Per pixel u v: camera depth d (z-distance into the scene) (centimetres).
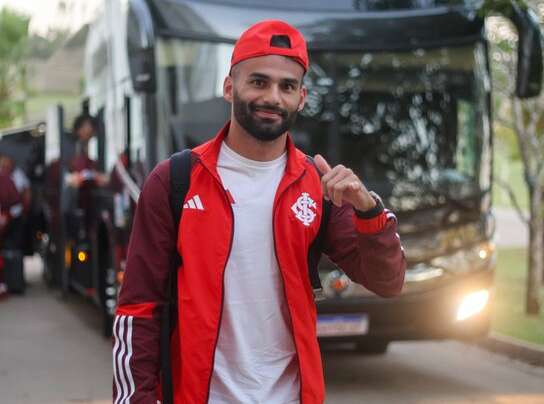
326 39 761
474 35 788
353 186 257
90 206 1041
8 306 1257
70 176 1183
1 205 1322
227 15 755
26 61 1634
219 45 752
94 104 1016
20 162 1499
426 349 949
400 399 714
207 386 265
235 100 269
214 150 273
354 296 712
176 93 746
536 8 1003
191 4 752
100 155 983
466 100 780
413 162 763
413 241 735
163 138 744
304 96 280
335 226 278
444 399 716
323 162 272
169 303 275
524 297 1209
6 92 2664
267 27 267
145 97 752
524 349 875
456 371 834
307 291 274
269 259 270
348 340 715
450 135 773
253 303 268
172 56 745
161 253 272
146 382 268
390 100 767
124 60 838
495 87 1063
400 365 862
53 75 1298
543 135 1098
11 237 1363
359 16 768
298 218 271
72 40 1162
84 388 759
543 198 1158
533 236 1059
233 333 267
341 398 717
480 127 782
